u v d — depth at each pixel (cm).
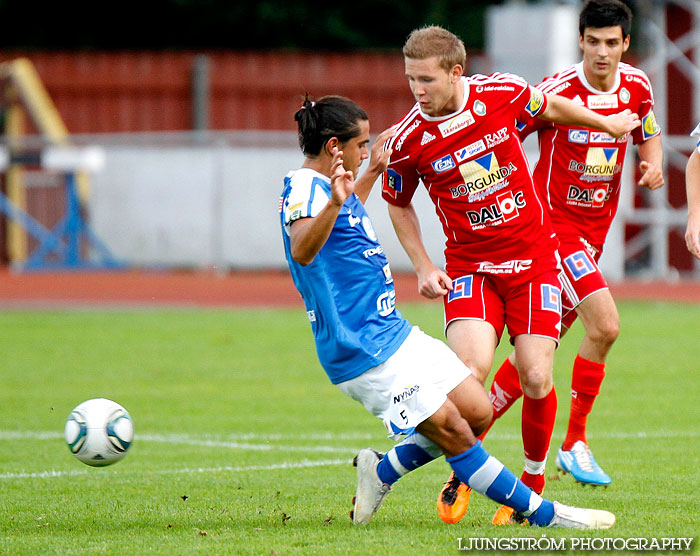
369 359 1855
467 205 2142
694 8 7588
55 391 3728
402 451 1939
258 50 12131
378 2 12025
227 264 8119
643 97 2462
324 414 3341
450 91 2061
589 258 2405
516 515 1961
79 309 6278
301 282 1886
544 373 2080
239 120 8988
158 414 3331
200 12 12050
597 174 2428
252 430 3084
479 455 1886
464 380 1888
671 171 7794
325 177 1873
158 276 8000
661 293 6800
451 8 12225
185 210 8119
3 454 2778
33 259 8125
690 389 3666
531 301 2117
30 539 1862
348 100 1888
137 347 4812
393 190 2227
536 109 2152
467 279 2155
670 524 1925
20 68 8675
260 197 8069
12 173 8350
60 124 8806
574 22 7581
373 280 1878
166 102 8975
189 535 1870
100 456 1958
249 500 2206
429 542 1797
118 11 12200
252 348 4794
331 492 2289
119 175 8162
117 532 1914
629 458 2617
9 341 4981
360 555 1703
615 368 4106
